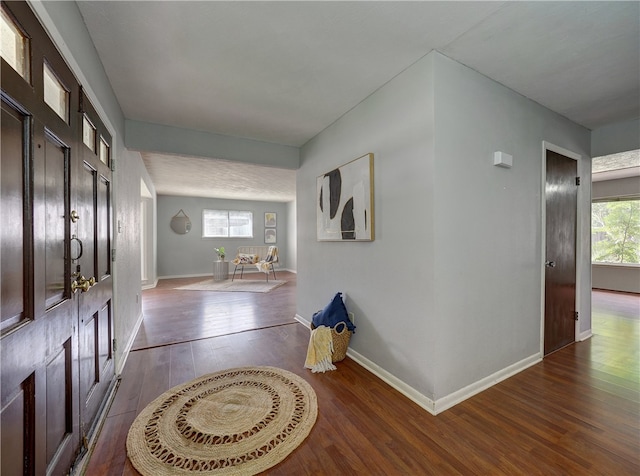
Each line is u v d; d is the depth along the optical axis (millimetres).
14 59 916
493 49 1778
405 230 2016
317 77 2115
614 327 3398
